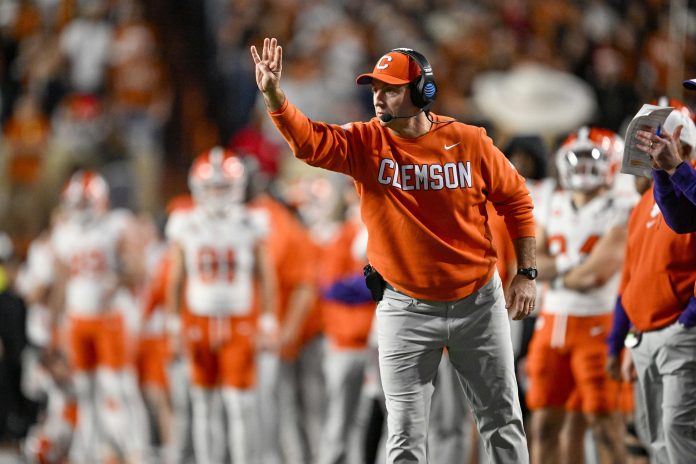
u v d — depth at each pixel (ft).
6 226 182.80
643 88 157.17
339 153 60.54
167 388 123.44
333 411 111.86
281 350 117.91
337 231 124.06
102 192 121.19
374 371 101.60
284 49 209.15
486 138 61.67
